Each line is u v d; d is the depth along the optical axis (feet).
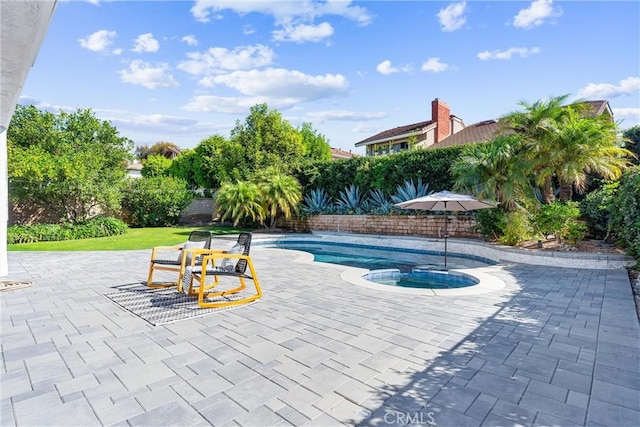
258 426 7.92
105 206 61.00
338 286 22.35
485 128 73.61
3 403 8.93
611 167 32.40
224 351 12.10
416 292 20.56
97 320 15.56
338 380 10.00
